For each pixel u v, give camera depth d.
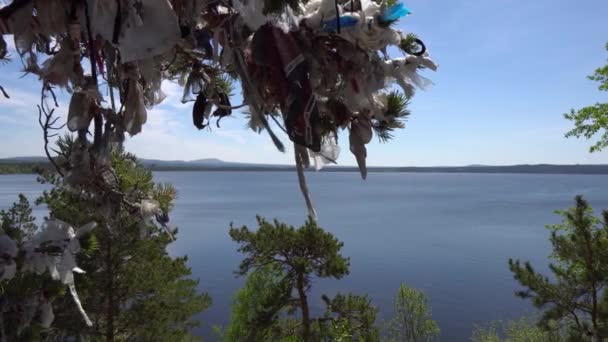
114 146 1.50
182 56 1.53
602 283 10.97
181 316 13.05
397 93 1.43
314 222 1.34
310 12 1.25
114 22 1.04
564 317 12.01
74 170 1.38
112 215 1.63
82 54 1.26
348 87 1.27
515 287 76.75
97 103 1.26
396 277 84.88
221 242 122.44
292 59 1.17
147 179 1.76
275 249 14.41
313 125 1.19
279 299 14.97
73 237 1.64
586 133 12.52
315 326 14.58
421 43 1.32
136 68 1.29
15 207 7.52
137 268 11.16
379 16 1.19
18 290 1.63
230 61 1.34
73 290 1.61
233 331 17.48
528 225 161.00
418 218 181.38
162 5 1.07
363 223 163.12
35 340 1.85
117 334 11.73
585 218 11.27
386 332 27.03
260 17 1.16
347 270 14.02
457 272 89.50
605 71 12.00
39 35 1.18
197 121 1.59
